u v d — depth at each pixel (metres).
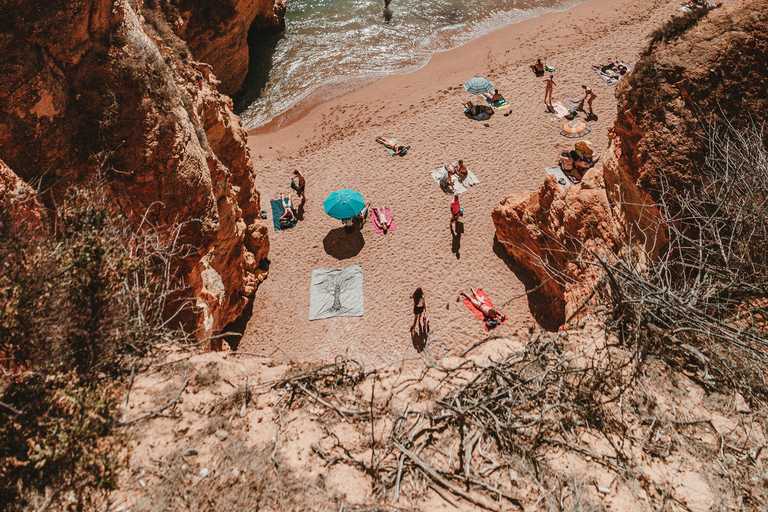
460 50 24.69
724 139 6.62
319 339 12.73
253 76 23.78
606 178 9.40
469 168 16.94
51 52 5.88
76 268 3.45
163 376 3.55
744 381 3.65
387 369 3.90
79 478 2.80
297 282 14.05
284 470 3.10
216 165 9.74
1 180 4.67
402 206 15.90
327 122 20.34
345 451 3.27
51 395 3.00
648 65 7.59
